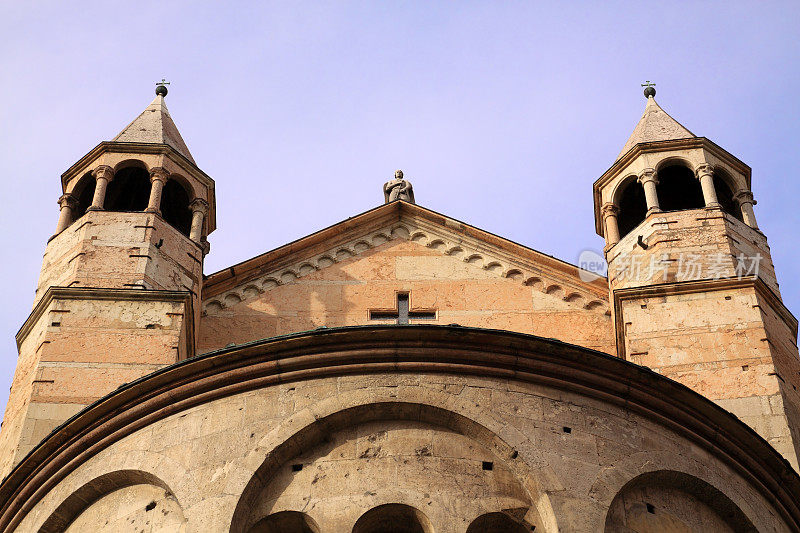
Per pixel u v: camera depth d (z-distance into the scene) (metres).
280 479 20.52
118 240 29.72
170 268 29.70
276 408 21.17
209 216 32.66
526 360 21.64
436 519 19.83
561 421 21.17
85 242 29.67
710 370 27.47
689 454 21.88
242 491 20.05
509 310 30.28
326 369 21.52
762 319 28.30
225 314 30.14
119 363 26.92
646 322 28.56
